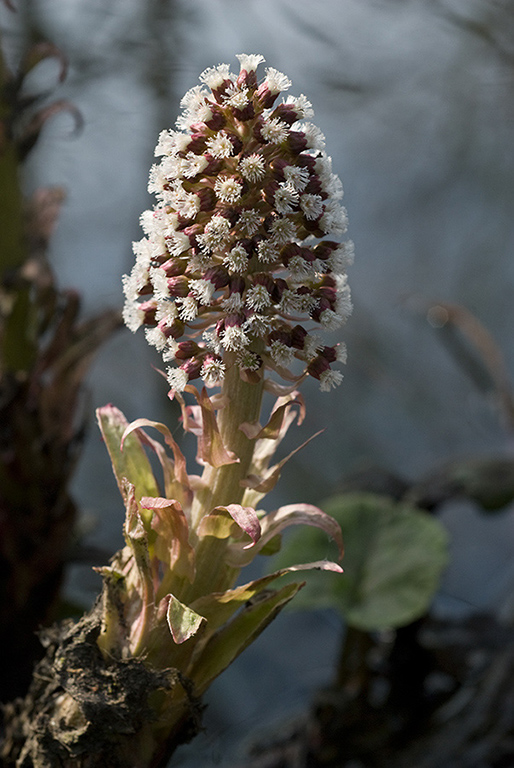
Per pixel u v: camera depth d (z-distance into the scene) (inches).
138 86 60.4
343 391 88.4
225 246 27.3
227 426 27.9
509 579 70.6
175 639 27.0
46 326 36.2
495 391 63.2
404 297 60.5
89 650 28.1
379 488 51.4
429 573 43.6
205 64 61.1
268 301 26.9
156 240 27.4
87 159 74.6
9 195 35.8
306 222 27.2
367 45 63.2
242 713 57.6
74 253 87.1
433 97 71.9
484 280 93.1
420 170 89.4
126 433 27.7
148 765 28.2
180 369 27.4
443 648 45.4
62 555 36.8
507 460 51.1
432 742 42.2
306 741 43.8
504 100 68.9
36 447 35.0
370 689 44.7
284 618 70.1
